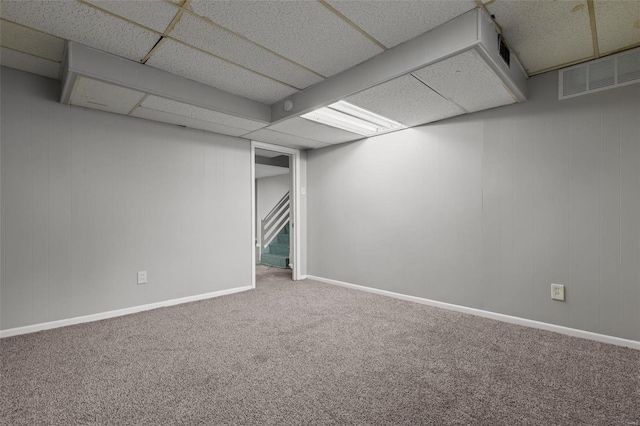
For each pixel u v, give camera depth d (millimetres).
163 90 2557
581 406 1578
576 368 1954
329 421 1478
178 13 1811
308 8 1780
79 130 2854
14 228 2545
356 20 1904
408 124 3420
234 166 3990
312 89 2865
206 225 3715
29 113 2617
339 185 4352
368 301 3521
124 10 1776
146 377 1872
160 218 3348
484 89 2449
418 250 3459
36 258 2635
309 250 4789
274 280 4680
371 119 3336
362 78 2439
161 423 1463
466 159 3072
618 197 2283
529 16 1878
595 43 2166
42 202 2668
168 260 3398
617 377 1846
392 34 2064
